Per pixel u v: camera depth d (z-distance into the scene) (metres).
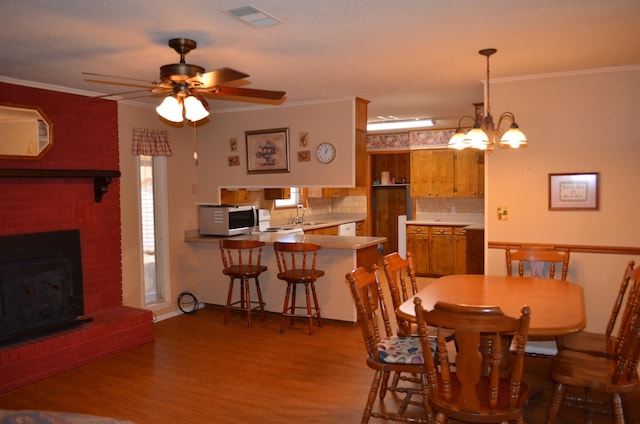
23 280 3.86
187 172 5.73
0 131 3.83
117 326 4.29
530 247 4.14
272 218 7.34
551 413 2.66
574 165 4.10
